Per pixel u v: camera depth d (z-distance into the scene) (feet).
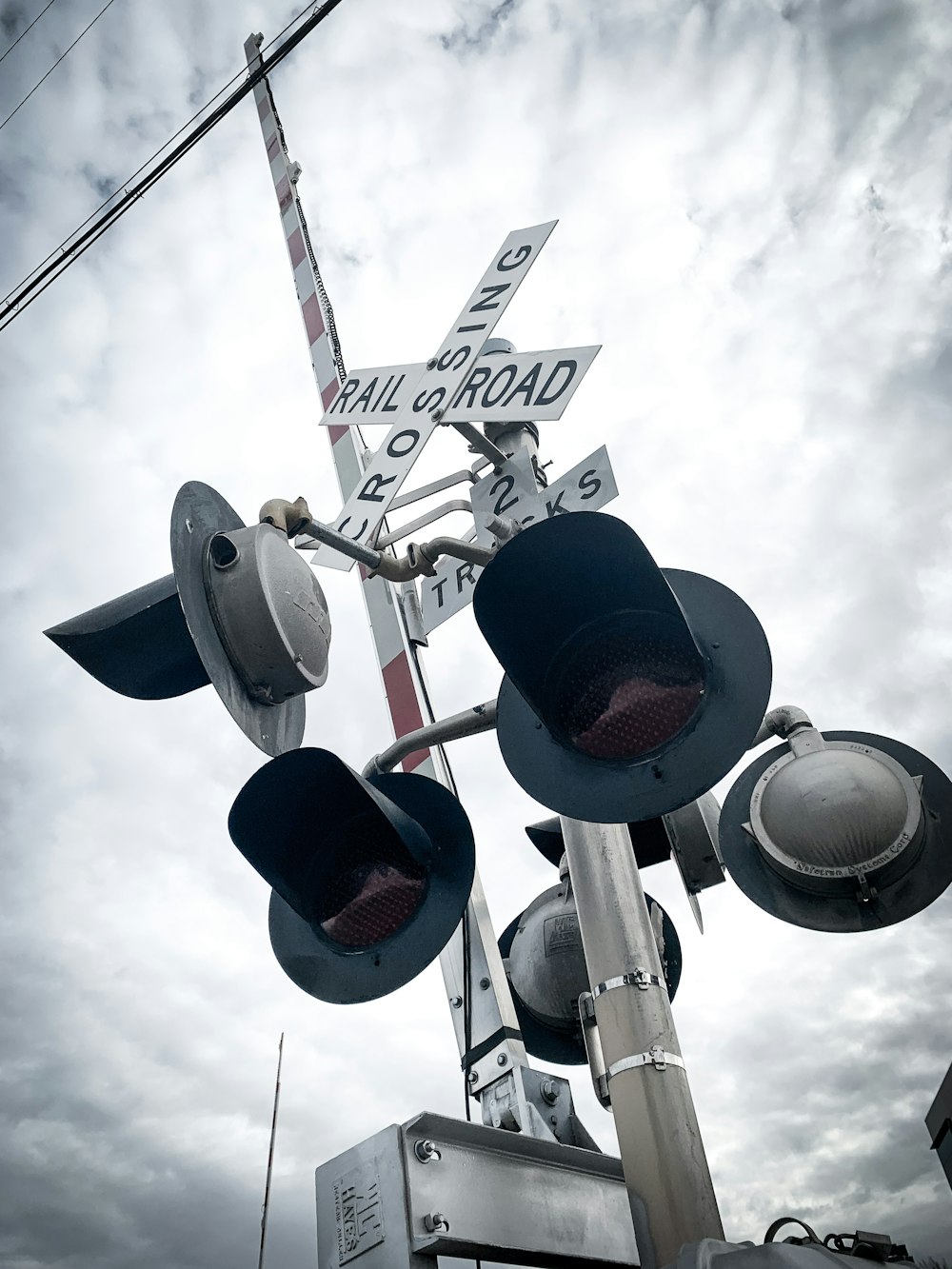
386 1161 9.63
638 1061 11.57
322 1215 9.88
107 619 12.50
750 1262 9.01
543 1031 15.80
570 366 14.80
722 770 10.12
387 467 15.49
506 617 10.76
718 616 10.82
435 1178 9.68
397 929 11.68
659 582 10.57
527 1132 12.84
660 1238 10.64
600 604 10.86
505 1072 13.66
